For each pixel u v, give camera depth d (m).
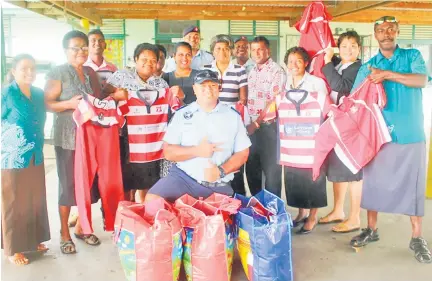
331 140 2.98
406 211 2.89
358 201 3.36
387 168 2.91
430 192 4.30
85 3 6.37
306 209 3.59
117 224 2.42
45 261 2.89
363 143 2.91
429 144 4.30
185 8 6.79
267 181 3.49
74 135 2.88
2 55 2.96
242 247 2.52
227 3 6.01
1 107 2.64
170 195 2.66
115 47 8.78
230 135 2.69
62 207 2.98
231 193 2.75
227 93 3.49
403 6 6.22
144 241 2.31
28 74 2.65
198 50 4.07
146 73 3.06
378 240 3.21
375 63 2.88
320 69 3.32
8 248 2.75
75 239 3.28
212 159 2.67
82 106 2.74
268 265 2.37
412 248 2.93
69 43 2.85
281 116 3.19
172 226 2.32
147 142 3.12
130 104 3.04
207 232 2.35
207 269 2.35
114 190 2.96
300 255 2.96
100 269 2.77
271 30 9.11
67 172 2.92
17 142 2.70
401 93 2.80
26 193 2.80
